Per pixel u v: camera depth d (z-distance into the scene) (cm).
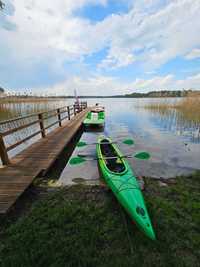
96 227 281
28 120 1355
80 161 468
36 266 216
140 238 260
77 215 309
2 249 238
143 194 372
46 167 458
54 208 327
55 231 271
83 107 2339
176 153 647
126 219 302
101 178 464
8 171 434
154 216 304
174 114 1495
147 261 224
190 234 265
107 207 334
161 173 485
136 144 771
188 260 226
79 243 250
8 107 1545
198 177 441
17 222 290
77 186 411
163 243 250
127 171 395
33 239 254
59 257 228
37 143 677
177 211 315
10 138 938
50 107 2042
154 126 1181
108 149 571
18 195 333
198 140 814
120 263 221
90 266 218
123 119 1549
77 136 984
